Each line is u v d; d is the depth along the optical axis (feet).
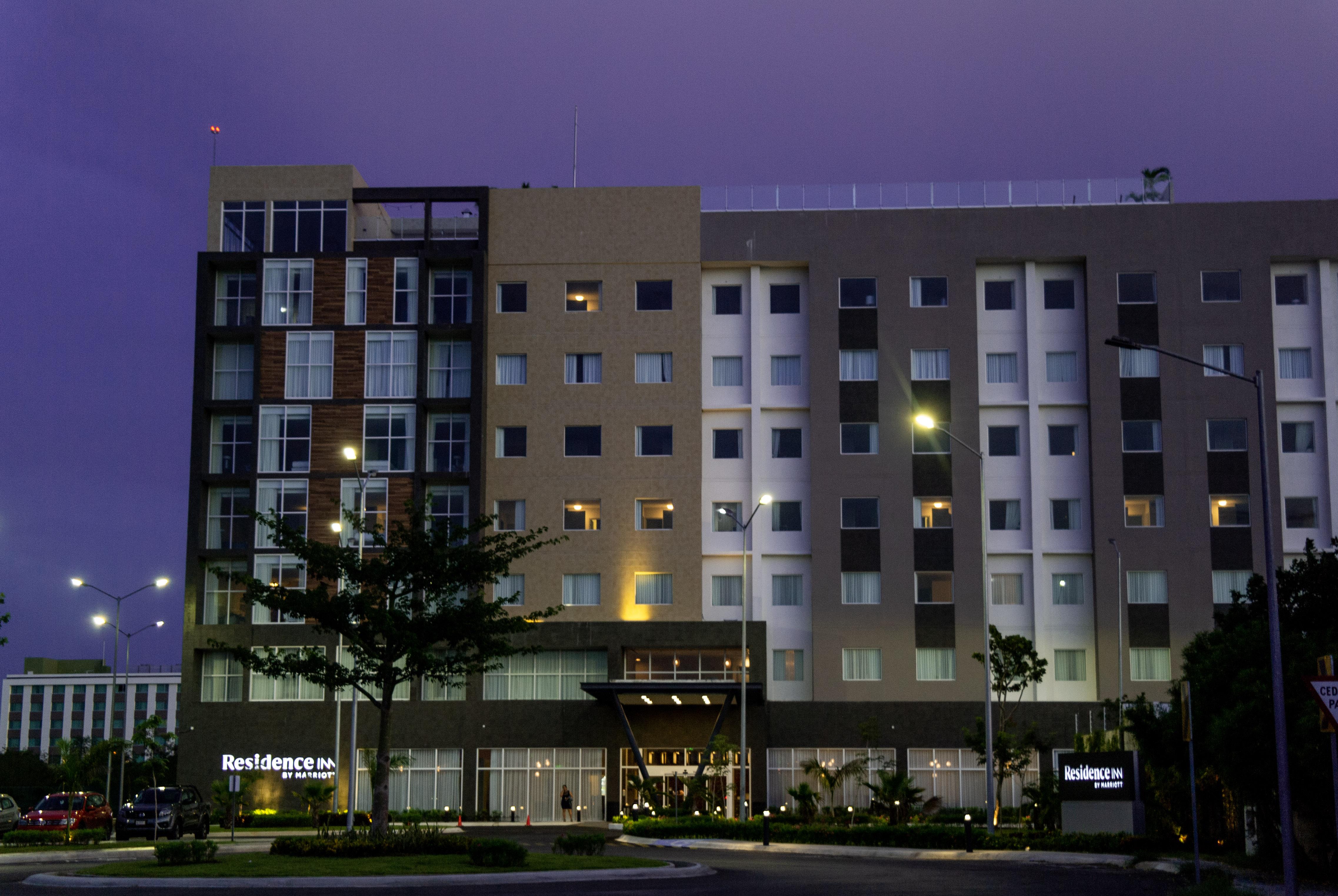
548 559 225.76
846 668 220.64
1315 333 227.40
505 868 93.45
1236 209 228.02
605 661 220.84
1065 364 229.25
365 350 229.66
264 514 217.56
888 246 230.68
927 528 223.71
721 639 217.36
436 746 218.79
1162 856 107.76
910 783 195.62
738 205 234.79
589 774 217.15
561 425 229.86
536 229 235.20
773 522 228.02
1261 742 96.17
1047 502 225.15
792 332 232.94
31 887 84.38
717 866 106.83
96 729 588.09
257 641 222.48
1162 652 217.97
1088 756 130.62
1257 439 222.07
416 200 236.02
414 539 118.52
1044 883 88.12
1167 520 221.05
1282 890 84.53
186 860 97.09
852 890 82.48
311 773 219.20
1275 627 74.59
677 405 229.45
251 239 235.20
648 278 232.94
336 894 81.05
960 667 219.61
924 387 226.99
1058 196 232.53
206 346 230.89
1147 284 227.40
